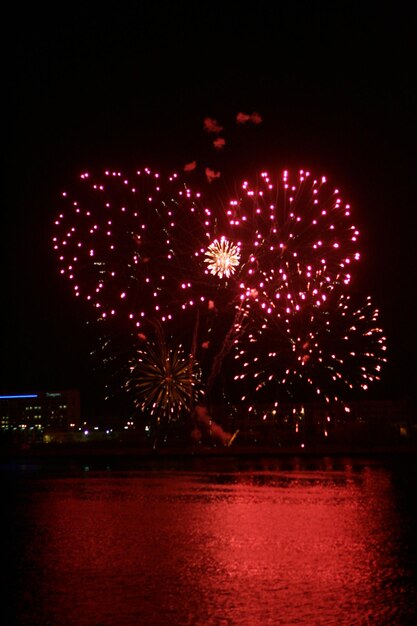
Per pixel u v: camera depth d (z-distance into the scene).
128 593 10.27
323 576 11.12
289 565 11.83
